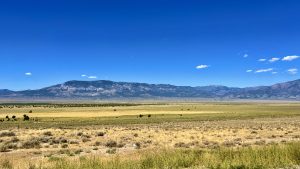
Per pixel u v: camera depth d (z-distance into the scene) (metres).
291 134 59.25
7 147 40.06
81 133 59.12
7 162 24.53
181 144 43.06
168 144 44.47
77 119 122.19
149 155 22.34
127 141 48.28
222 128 74.12
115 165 19.73
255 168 19.16
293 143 25.80
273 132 63.12
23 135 56.97
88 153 35.22
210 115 144.25
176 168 19.52
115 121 110.75
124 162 20.64
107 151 35.84
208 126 83.12
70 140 48.56
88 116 140.75
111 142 43.09
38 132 62.47
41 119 122.00
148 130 69.69
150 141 47.91
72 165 20.16
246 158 20.80
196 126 84.06
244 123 94.62
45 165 22.94
